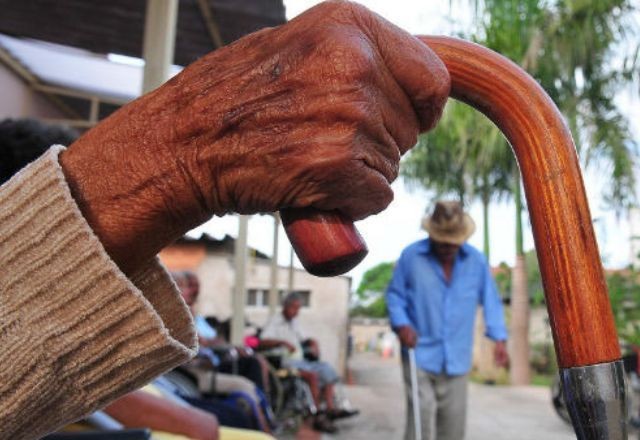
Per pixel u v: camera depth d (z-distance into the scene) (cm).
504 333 443
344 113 57
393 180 64
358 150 58
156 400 189
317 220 62
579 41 883
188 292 433
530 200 65
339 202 61
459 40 69
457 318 424
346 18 60
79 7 436
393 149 62
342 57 57
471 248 441
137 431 153
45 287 59
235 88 60
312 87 58
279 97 59
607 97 919
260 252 1405
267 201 61
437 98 62
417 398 406
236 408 265
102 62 591
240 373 535
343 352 1565
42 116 718
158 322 60
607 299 63
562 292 63
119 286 59
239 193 61
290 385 734
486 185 1288
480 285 443
